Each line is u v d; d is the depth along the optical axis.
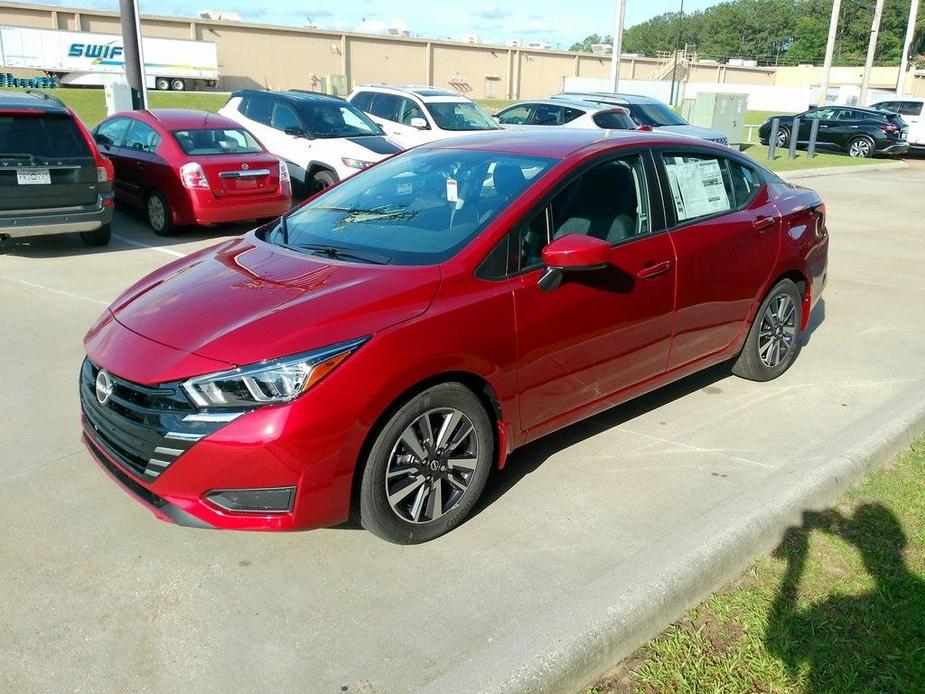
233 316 3.27
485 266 3.55
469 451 3.54
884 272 9.05
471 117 13.68
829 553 3.29
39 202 8.20
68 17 48.56
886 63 81.06
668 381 4.62
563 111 15.48
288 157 11.97
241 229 10.66
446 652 2.80
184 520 3.08
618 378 4.21
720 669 2.66
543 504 3.79
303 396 2.98
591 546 3.45
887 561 3.24
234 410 2.97
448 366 3.32
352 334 3.11
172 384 3.03
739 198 5.00
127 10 12.74
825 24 84.81
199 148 9.92
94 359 3.39
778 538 3.37
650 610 2.81
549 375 3.78
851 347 6.27
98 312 6.62
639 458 4.27
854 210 13.70
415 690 2.61
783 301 5.34
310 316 3.17
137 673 2.69
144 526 3.56
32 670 2.69
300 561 3.32
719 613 2.94
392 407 3.22
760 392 5.26
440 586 3.16
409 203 4.12
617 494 3.89
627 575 2.96
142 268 8.17
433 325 3.27
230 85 52.53
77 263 8.34
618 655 2.71
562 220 3.89
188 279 3.79
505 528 3.58
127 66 13.05
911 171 20.88
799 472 3.75
